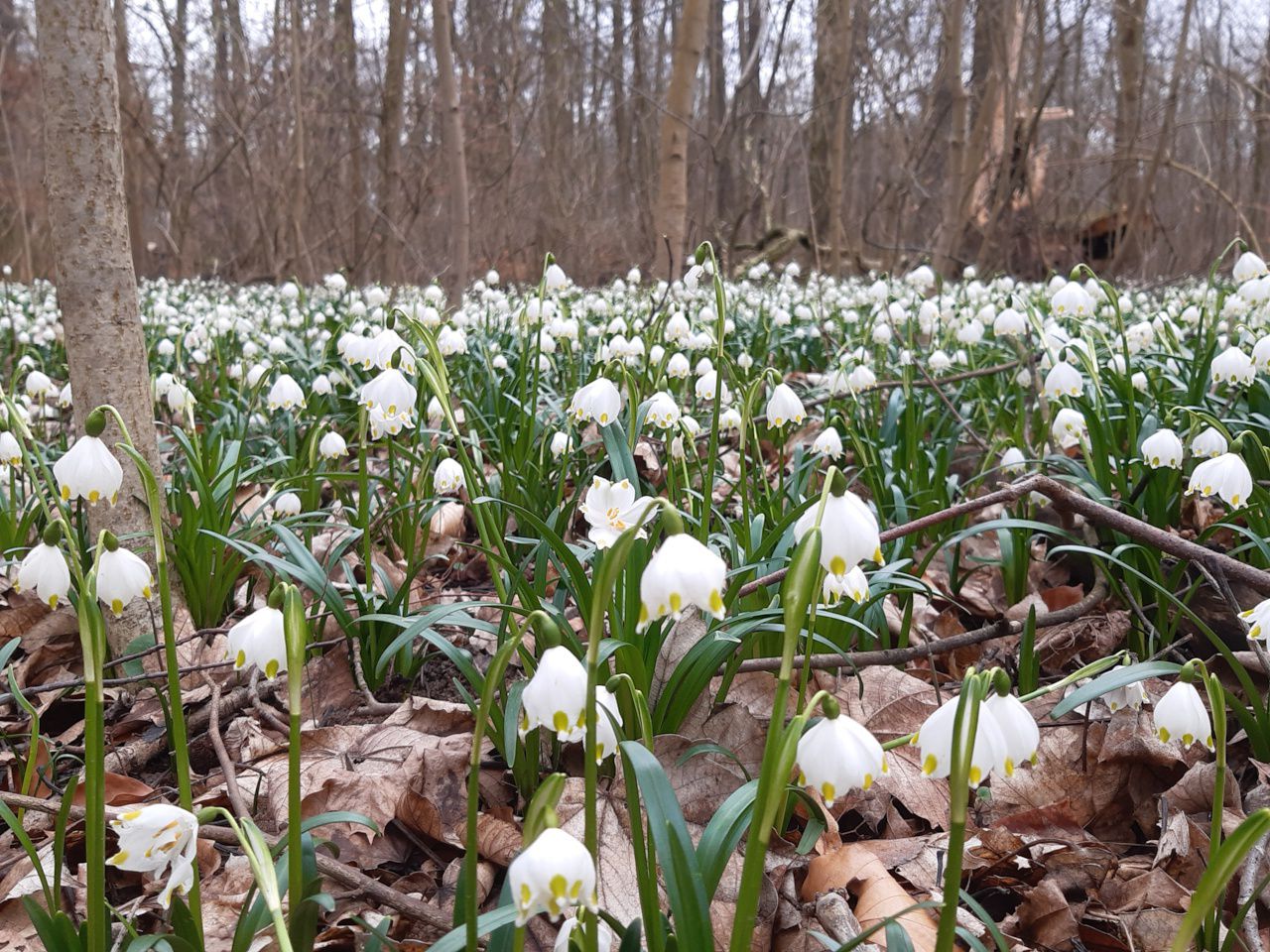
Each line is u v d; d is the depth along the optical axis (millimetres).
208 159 26125
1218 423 3314
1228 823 2697
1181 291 14148
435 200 22859
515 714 2408
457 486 3793
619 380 4438
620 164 26625
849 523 1705
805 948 2307
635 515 2486
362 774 2926
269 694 3512
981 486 5191
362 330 6289
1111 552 3758
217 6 19750
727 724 2805
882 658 3342
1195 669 1936
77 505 3830
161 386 4637
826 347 7793
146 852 1671
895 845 2695
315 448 4859
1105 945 2402
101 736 1718
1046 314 8062
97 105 3418
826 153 21688
